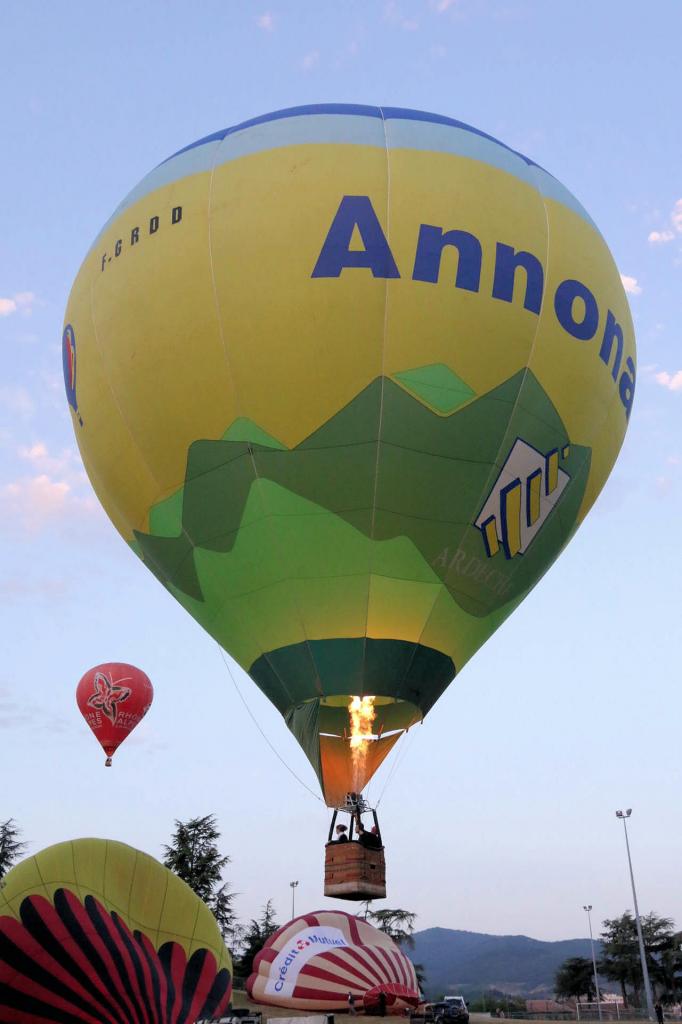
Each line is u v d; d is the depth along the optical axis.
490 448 22.19
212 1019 13.70
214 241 22.47
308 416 21.62
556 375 23.03
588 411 23.94
